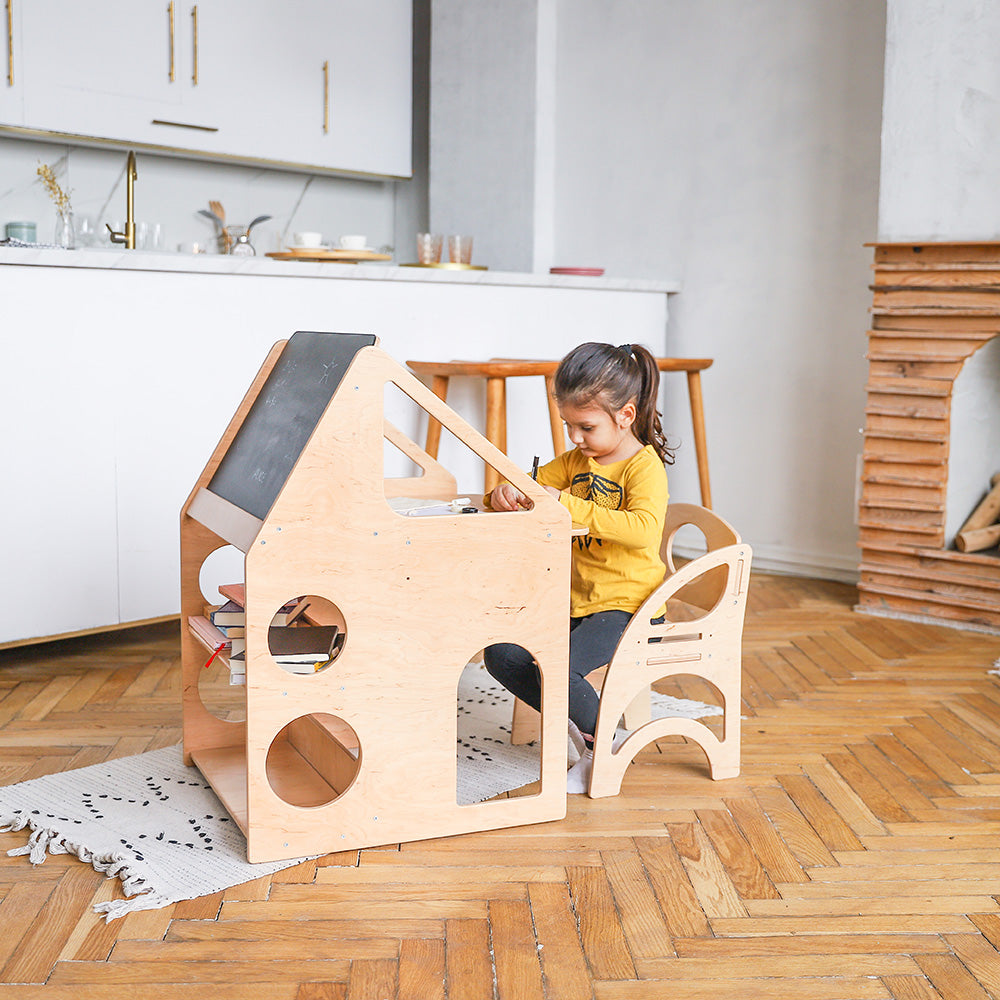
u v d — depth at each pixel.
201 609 2.02
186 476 2.80
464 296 3.32
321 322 2.98
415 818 1.73
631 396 2.03
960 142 3.03
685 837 1.77
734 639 1.98
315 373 1.75
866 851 1.73
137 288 2.64
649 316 4.05
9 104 3.58
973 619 3.09
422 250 3.57
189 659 2.01
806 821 1.84
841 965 1.41
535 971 1.39
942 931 1.50
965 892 1.60
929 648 2.90
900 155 3.13
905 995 1.35
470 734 2.21
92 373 2.60
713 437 4.09
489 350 3.42
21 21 3.57
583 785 1.94
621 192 4.25
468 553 1.70
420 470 3.27
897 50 3.11
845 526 3.76
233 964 1.39
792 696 2.50
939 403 3.11
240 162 4.41
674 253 4.13
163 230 4.18
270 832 1.64
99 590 2.69
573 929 1.49
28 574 2.56
